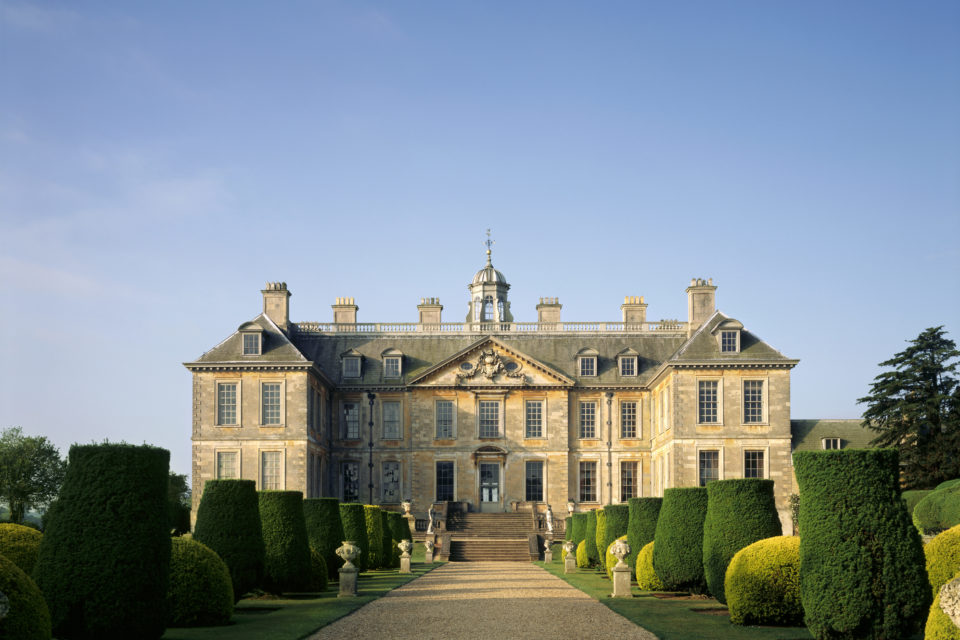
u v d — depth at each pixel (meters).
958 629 16.92
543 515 72.75
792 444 72.12
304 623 26.83
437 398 78.94
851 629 21.95
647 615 28.09
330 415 79.19
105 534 21.98
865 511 22.23
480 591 36.44
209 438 70.31
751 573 25.59
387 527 52.44
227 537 31.05
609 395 79.00
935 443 66.31
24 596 17.62
